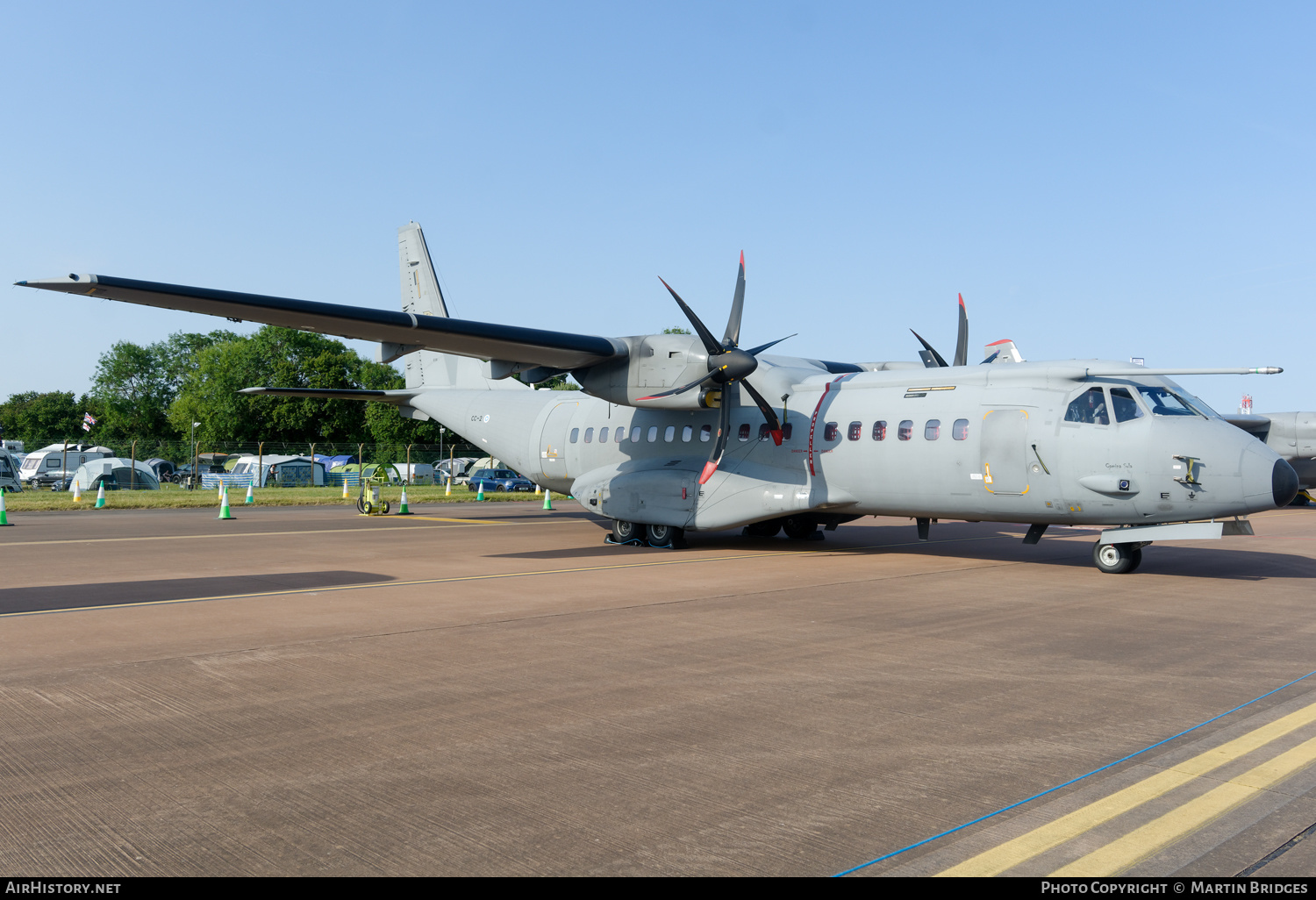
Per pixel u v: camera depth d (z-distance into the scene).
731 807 3.84
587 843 3.47
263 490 38.81
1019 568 12.73
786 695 5.71
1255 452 11.19
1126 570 12.16
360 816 3.73
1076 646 7.29
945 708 5.41
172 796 3.96
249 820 3.69
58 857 3.34
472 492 38.69
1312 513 26.39
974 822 3.68
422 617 8.57
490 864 3.28
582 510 27.25
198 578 11.39
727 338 14.96
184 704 5.48
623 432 17.47
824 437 14.57
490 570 12.27
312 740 4.76
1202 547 15.99
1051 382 12.74
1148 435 11.61
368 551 14.95
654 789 4.04
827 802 3.89
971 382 13.51
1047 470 12.36
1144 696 5.69
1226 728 5.00
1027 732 4.91
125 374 91.94
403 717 5.21
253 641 7.39
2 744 4.69
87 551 14.80
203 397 73.25
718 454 14.77
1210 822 3.68
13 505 27.47
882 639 7.55
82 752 4.56
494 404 20.41
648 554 14.68
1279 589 10.61
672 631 7.88
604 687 5.91
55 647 7.12
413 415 22.48
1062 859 3.33
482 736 4.84
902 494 13.86
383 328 13.46
